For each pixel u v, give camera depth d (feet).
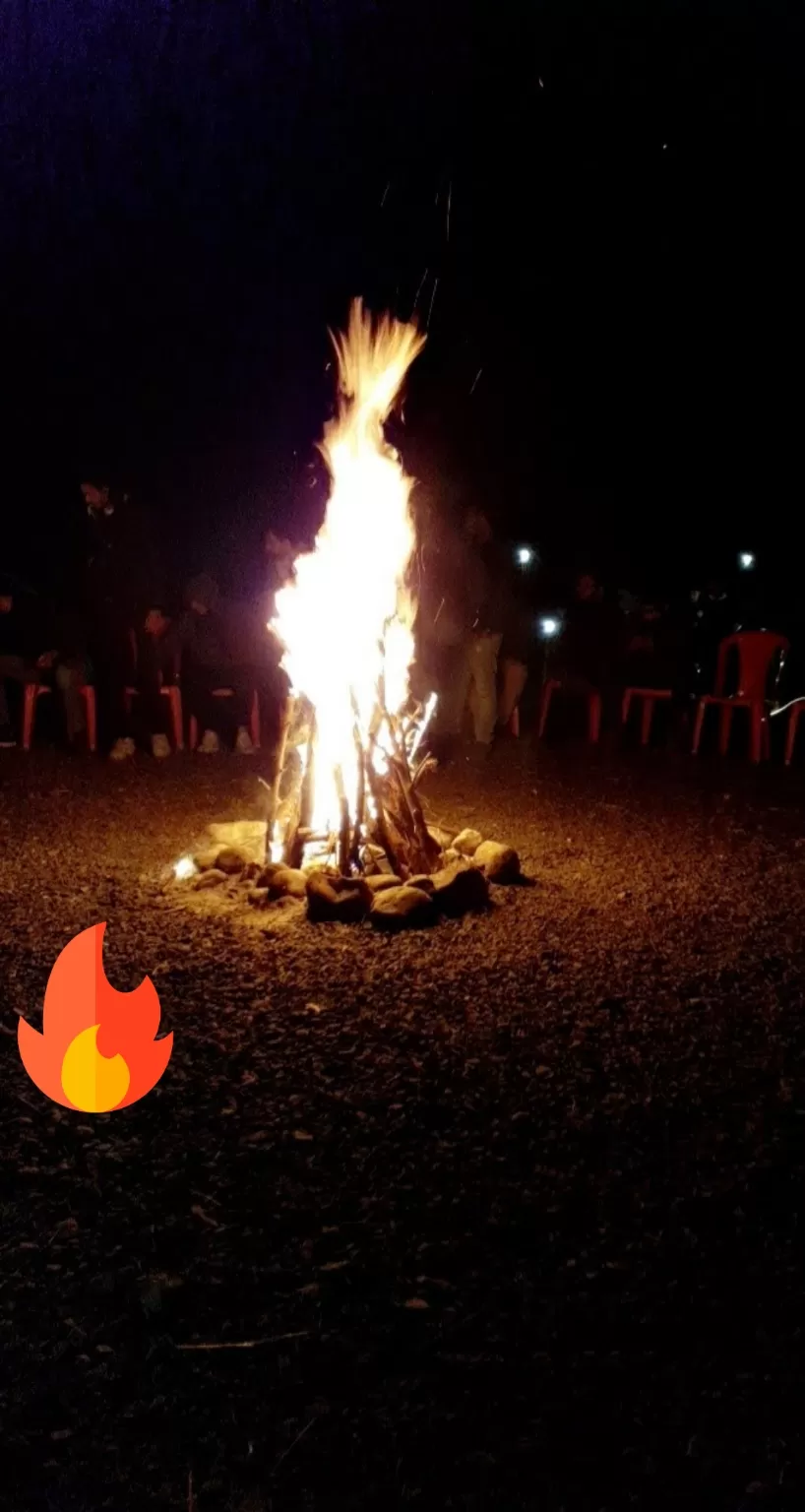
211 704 30.50
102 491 30.48
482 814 24.81
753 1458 7.88
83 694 30.86
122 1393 8.40
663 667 32.45
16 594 31.94
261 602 30.42
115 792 26.20
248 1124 11.96
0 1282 9.55
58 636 30.55
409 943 16.98
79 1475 7.72
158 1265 9.78
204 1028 14.15
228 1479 7.70
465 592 30.99
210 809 24.75
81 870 20.48
